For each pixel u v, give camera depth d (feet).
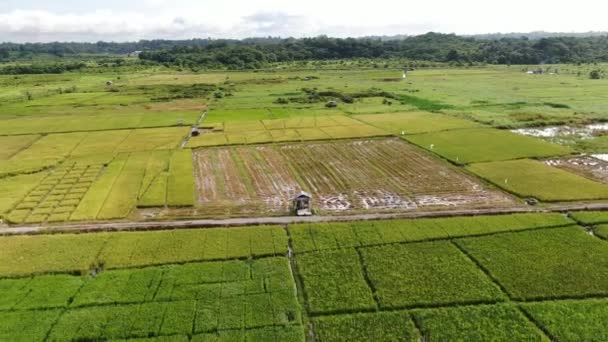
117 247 120.57
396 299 97.25
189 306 95.30
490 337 85.46
